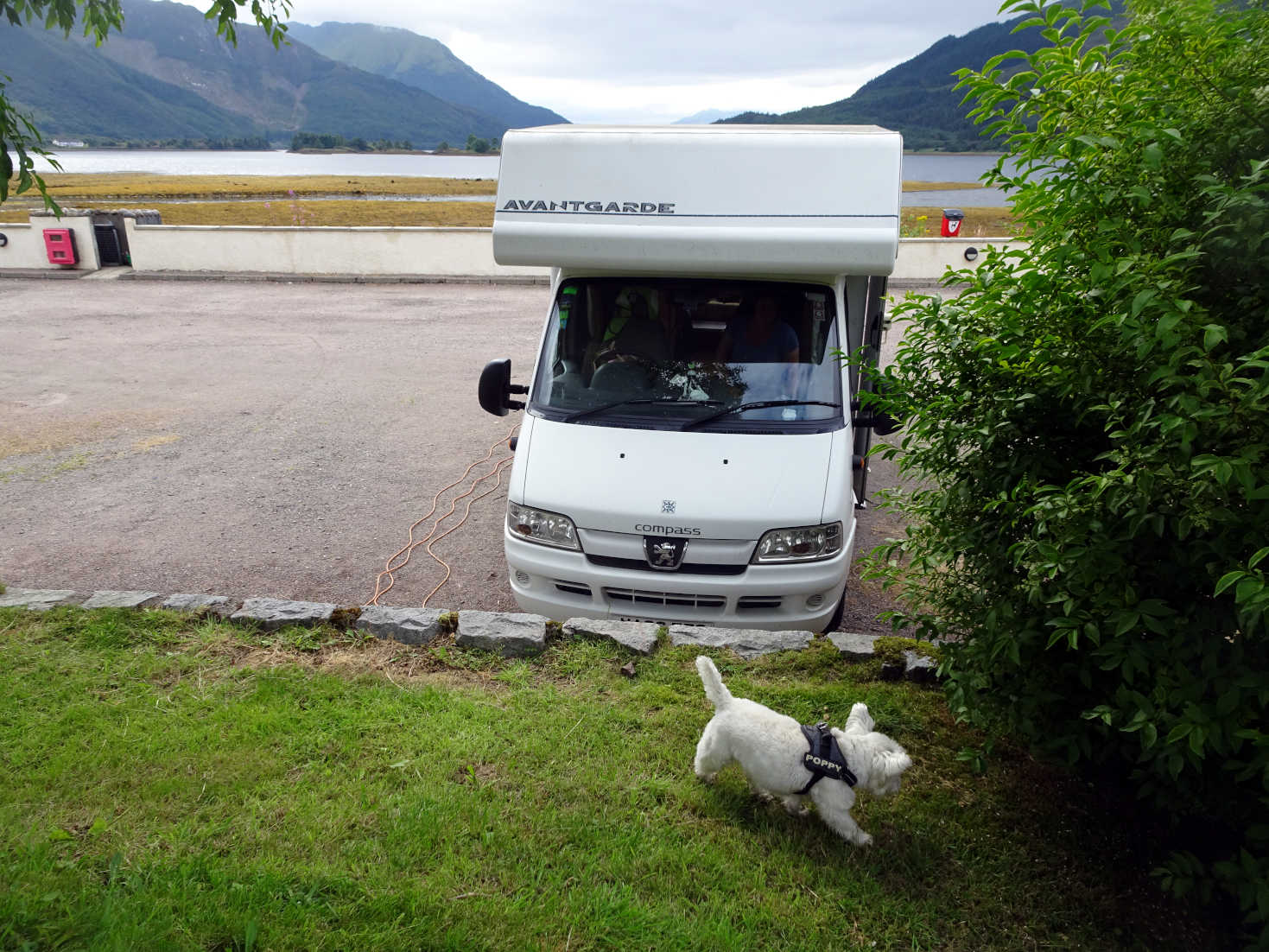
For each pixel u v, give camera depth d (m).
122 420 10.26
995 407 3.31
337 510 7.77
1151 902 3.28
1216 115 2.62
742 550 4.81
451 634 4.99
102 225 21.16
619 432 5.23
